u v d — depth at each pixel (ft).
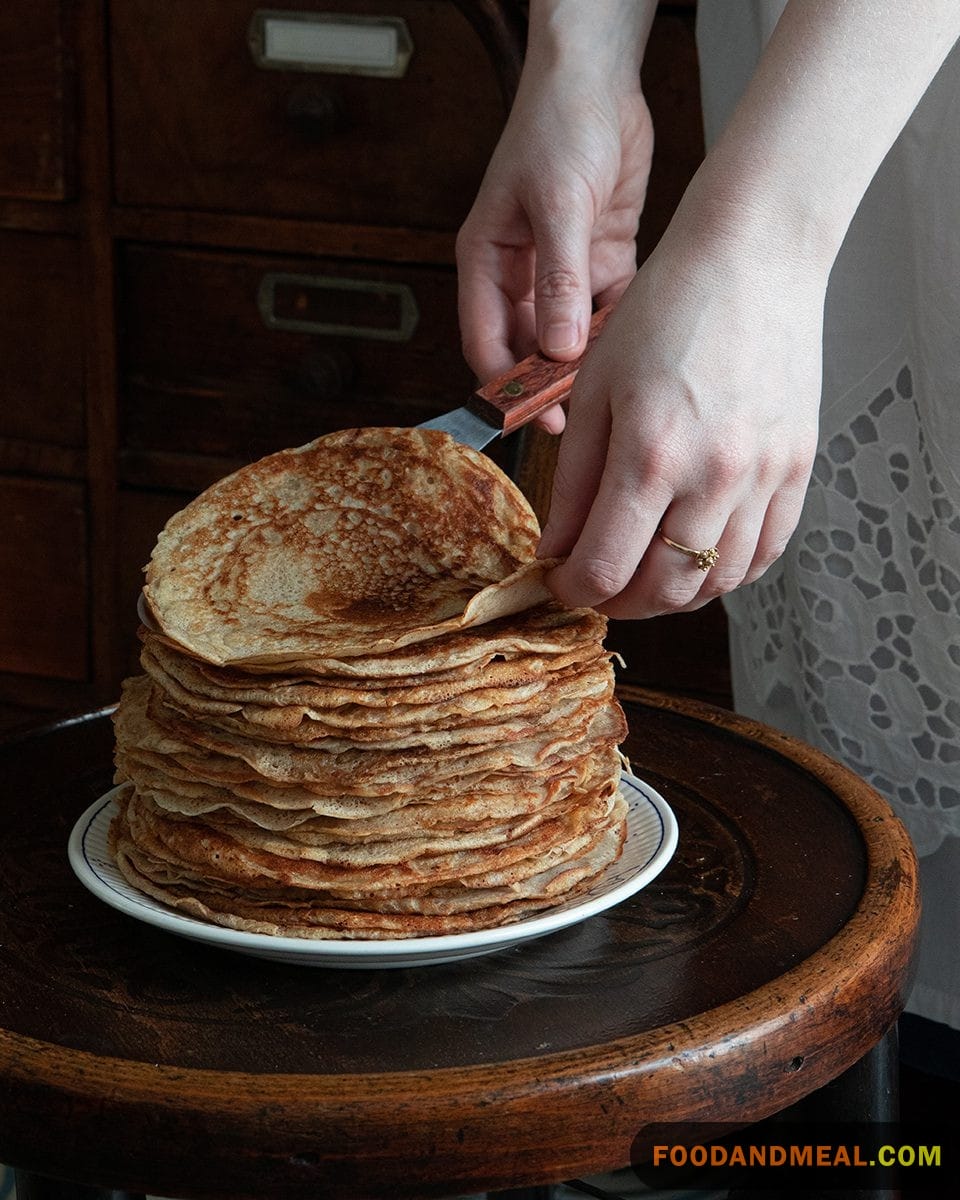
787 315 2.35
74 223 4.33
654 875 2.53
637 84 3.28
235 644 2.43
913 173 3.16
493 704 2.39
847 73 2.37
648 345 2.31
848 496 3.46
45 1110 2.17
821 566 3.50
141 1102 2.14
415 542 2.62
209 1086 2.15
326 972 2.42
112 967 2.42
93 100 4.22
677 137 3.86
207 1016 2.31
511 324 3.24
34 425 4.55
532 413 2.73
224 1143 2.13
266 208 4.19
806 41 2.38
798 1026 2.28
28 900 2.59
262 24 4.06
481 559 2.59
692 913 2.55
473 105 3.98
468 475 2.63
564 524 2.45
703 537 2.39
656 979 2.38
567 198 3.03
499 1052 2.23
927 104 3.12
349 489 2.67
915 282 3.23
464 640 2.41
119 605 4.60
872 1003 2.38
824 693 3.58
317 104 4.02
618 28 3.20
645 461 2.31
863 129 2.37
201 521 2.65
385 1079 2.16
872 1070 2.58
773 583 3.68
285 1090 2.14
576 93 3.10
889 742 3.53
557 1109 2.15
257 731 2.38
